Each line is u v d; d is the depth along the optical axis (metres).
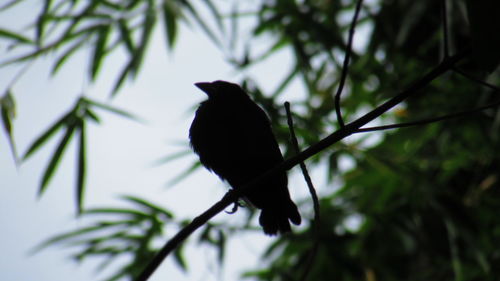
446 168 10.88
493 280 10.80
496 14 4.46
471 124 10.71
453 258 10.53
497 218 10.95
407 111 11.34
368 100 11.30
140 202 9.61
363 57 11.51
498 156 10.88
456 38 10.32
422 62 11.49
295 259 11.15
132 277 9.84
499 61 4.59
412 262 11.72
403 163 10.54
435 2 10.95
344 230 11.06
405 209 10.95
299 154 5.25
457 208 10.41
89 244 9.77
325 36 11.19
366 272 10.83
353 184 10.70
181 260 9.43
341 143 10.38
